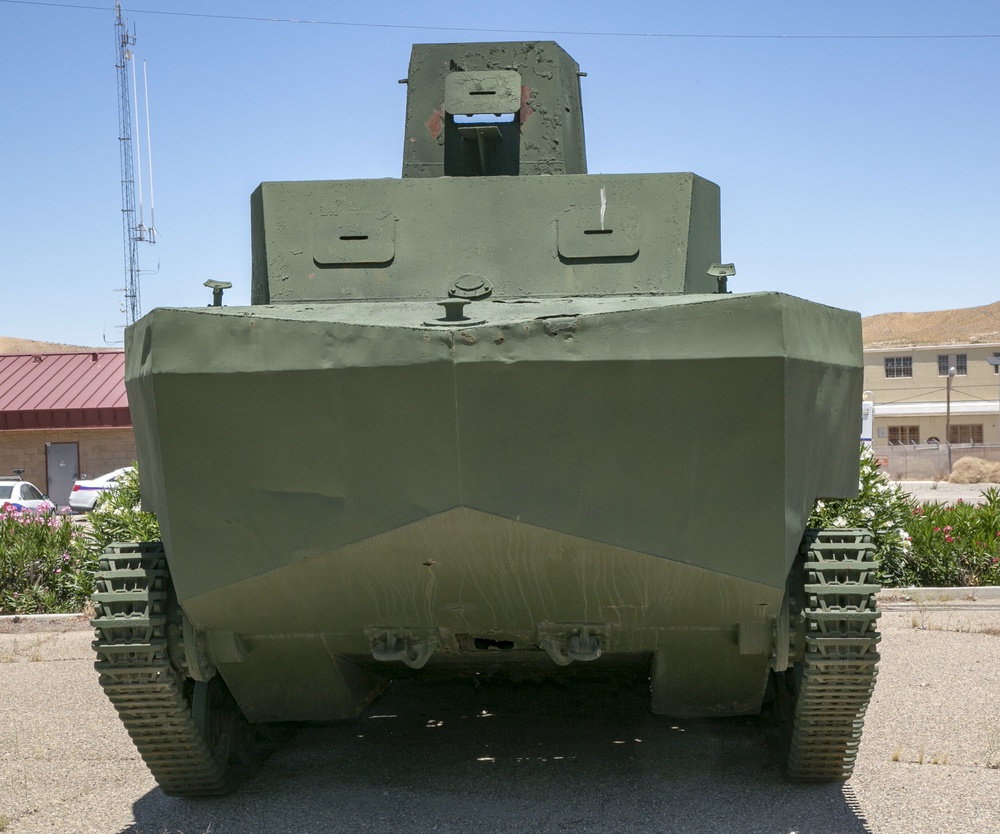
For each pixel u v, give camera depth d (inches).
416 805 231.3
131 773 260.4
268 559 193.9
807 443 199.8
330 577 199.2
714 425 184.1
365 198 265.0
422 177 284.7
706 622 211.6
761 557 191.2
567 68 313.6
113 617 209.6
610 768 254.7
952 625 422.9
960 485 1402.6
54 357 1326.3
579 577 198.4
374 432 183.2
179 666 217.0
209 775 233.5
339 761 265.7
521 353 178.9
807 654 208.4
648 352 180.7
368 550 191.8
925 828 212.5
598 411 181.9
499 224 259.3
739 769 252.1
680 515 187.8
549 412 181.2
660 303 195.6
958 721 290.8
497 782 245.8
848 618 204.5
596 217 257.4
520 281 251.9
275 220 263.9
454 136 301.1
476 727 293.6
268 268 259.1
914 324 5590.6
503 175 276.2
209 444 190.1
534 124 299.4
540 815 223.3
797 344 189.5
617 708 309.6
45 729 302.2
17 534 543.5
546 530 185.0
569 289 250.4
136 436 221.9
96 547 499.8
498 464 181.9
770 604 202.5
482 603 208.7
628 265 252.2
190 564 197.2
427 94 304.7
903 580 507.8
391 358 179.6
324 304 225.5
